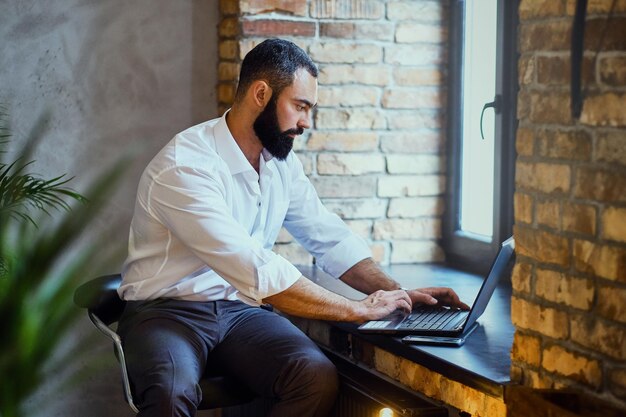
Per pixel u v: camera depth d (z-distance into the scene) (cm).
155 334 229
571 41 167
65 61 336
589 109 164
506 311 260
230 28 338
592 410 164
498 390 183
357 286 275
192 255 244
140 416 218
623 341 157
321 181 341
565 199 172
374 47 340
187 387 218
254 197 254
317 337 280
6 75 332
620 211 156
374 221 348
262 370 234
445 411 218
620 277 157
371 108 342
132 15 341
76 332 321
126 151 343
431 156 351
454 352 212
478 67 329
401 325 236
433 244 355
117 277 260
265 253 231
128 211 343
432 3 345
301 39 333
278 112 245
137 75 343
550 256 177
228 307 250
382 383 246
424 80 346
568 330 172
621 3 153
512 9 301
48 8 333
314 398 228
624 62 153
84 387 345
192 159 238
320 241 280
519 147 187
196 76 348
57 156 337
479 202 333
